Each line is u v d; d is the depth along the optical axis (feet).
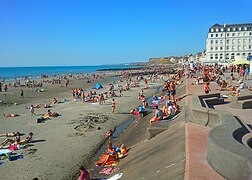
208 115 37.40
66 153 51.24
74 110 99.40
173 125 45.11
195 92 87.81
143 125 63.77
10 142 56.70
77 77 335.26
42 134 65.31
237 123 28.43
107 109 100.01
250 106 55.31
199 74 188.65
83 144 56.90
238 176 18.20
